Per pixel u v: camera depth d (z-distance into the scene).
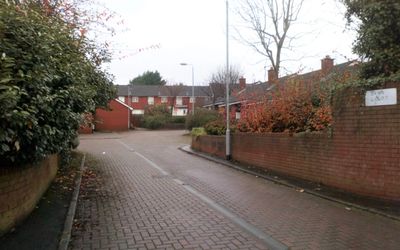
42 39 6.60
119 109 53.12
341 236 6.52
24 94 5.49
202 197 9.92
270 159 14.23
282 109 14.48
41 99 6.01
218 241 6.26
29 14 6.98
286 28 25.92
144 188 11.29
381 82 8.95
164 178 13.25
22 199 6.95
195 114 42.31
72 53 8.88
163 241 6.27
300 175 12.23
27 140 5.96
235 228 7.02
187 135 39.66
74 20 13.38
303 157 12.05
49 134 6.68
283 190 10.83
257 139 15.28
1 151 5.33
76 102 8.56
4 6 6.18
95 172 14.59
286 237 6.47
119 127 53.03
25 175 7.10
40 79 6.04
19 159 6.36
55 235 6.22
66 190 10.14
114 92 18.30
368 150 9.34
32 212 7.59
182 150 24.16
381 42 9.63
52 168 11.05
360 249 5.88
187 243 6.16
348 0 10.57
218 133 20.91
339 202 9.07
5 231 6.20
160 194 10.37
